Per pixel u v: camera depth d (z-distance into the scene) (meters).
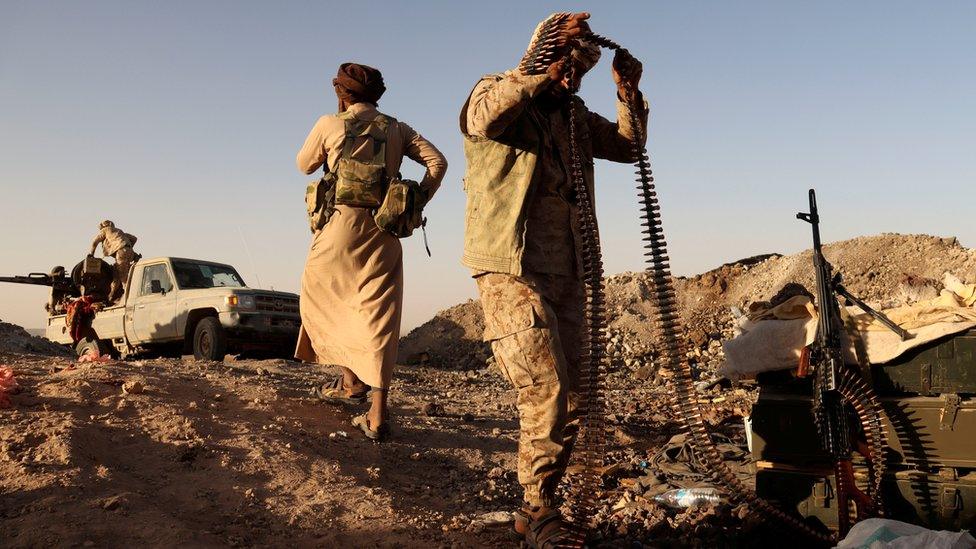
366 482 4.55
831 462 3.59
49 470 3.83
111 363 6.93
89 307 13.51
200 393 5.86
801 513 3.60
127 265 13.55
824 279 3.49
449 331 16.62
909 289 14.11
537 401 3.37
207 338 11.23
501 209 3.43
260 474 4.30
